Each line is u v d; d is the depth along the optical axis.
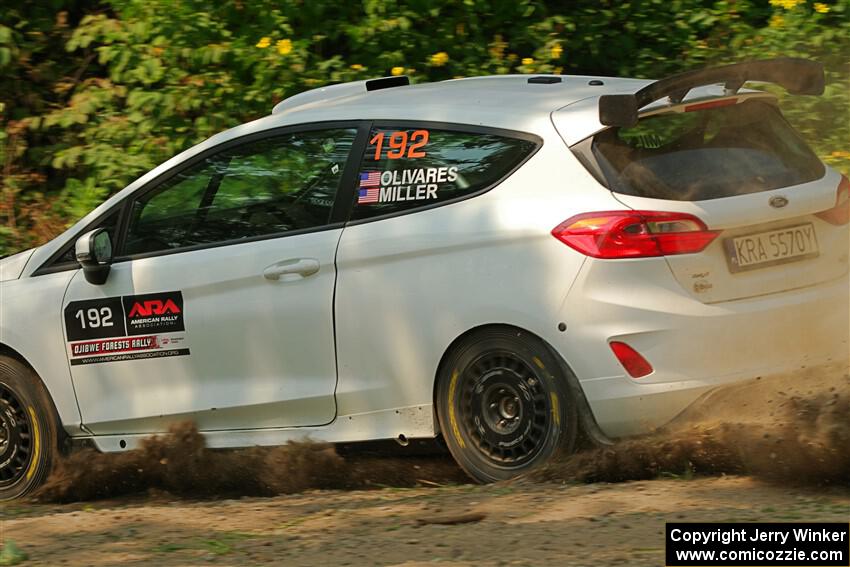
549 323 16.53
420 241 17.52
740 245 16.55
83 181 30.73
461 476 18.73
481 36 30.25
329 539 14.76
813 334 16.86
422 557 13.62
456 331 17.23
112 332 20.06
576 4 32.19
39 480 20.77
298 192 18.94
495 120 17.62
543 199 16.84
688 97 17.38
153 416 19.88
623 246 16.19
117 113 30.47
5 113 31.81
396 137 18.28
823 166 17.92
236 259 19.05
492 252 16.98
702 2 32.00
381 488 18.52
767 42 29.62
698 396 16.17
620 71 31.81
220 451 19.72
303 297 18.47
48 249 20.98
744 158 17.16
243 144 19.56
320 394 18.48
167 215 19.94
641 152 16.80
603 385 16.33
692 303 16.20
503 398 17.27
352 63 29.44
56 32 32.53
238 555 14.26
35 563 14.30
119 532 15.89
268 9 28.95
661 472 16.61
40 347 20.62
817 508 14.56
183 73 29.06
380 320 17.84
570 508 15.26
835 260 17.33
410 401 17.84
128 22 29.56
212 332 19.22
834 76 28.83
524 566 13.00
